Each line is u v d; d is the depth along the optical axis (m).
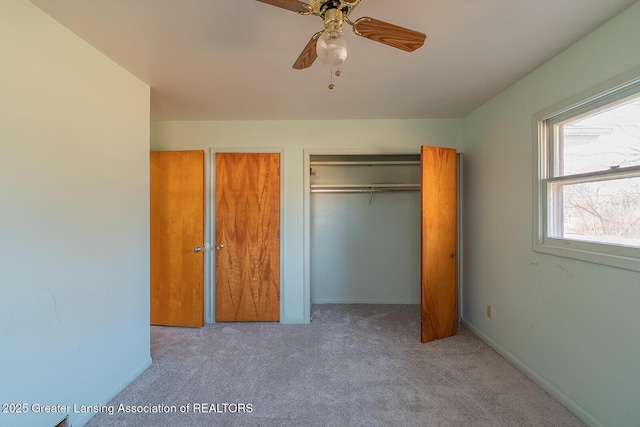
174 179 3.10
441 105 2.74
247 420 1.69
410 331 2.94
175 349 2.56
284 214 3.21
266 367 2.26
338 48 1.08
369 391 1.95
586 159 1.73
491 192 2.60
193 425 1.65
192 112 2.92
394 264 3.88
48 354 1.46
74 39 1.61
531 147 2.08
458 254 3.16
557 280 1.87
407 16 1.46
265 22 1.51
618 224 1.54
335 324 3.14
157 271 3.11
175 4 1.37
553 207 1.96
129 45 1.72
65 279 1.55
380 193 3.85
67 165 1.57
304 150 3.19
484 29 1.57
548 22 1.51
